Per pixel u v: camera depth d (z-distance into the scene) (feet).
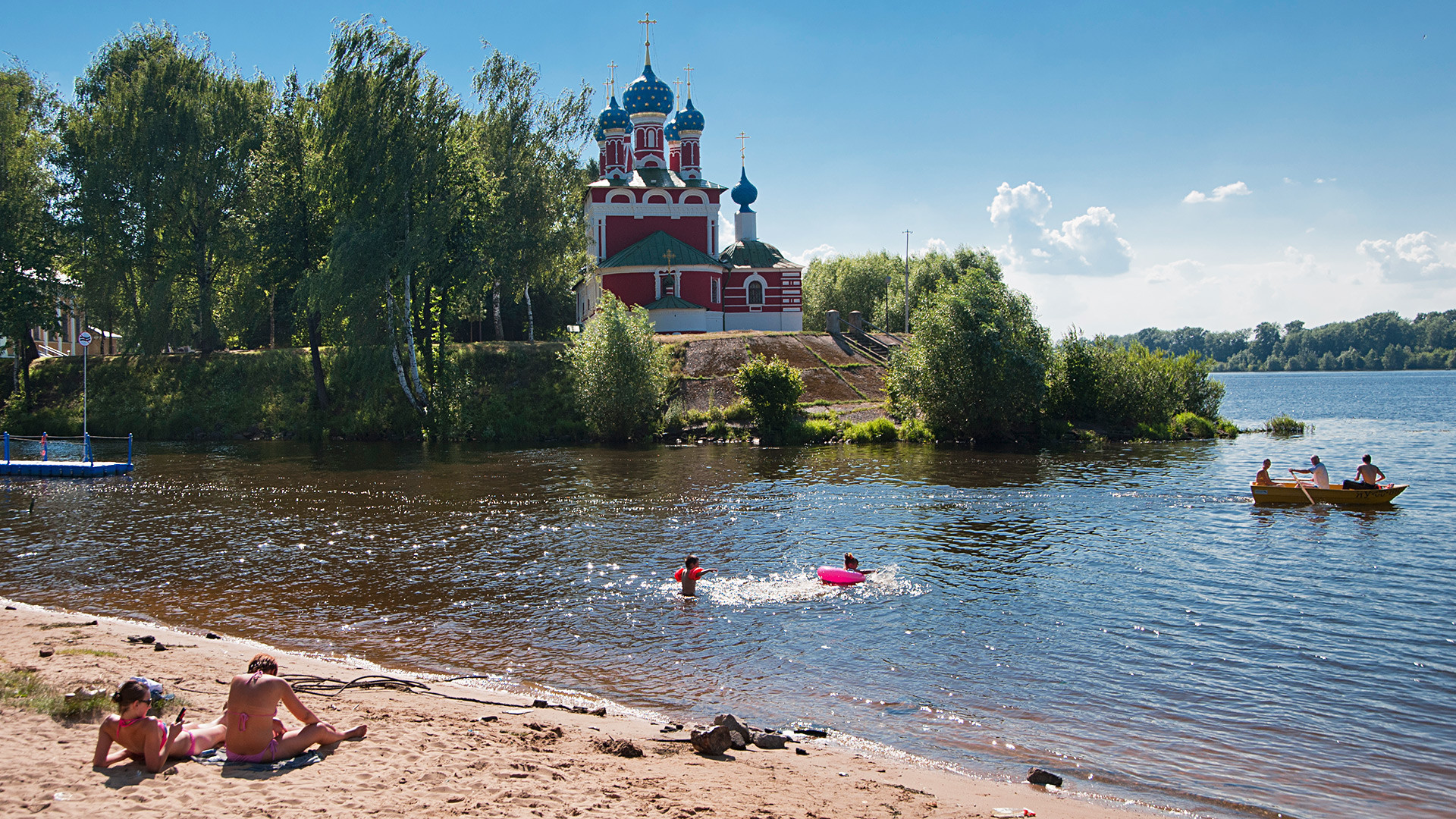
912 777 33.04
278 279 173.78
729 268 247.09
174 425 173.27
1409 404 358.84
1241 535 82.07
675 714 40.11
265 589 62.54
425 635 52.29
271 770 28.48
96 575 66.49
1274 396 451.94
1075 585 63.77
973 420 158.20
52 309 186.09
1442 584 64.39
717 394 181.37
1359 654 49.24
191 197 177.06
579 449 152.25
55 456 140.67
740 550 75.20
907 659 48.14
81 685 37.01
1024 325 163.84
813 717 40.04
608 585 63.93
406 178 157.69
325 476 118.01
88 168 178.50
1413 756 36.55
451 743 32.17
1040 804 30.89
